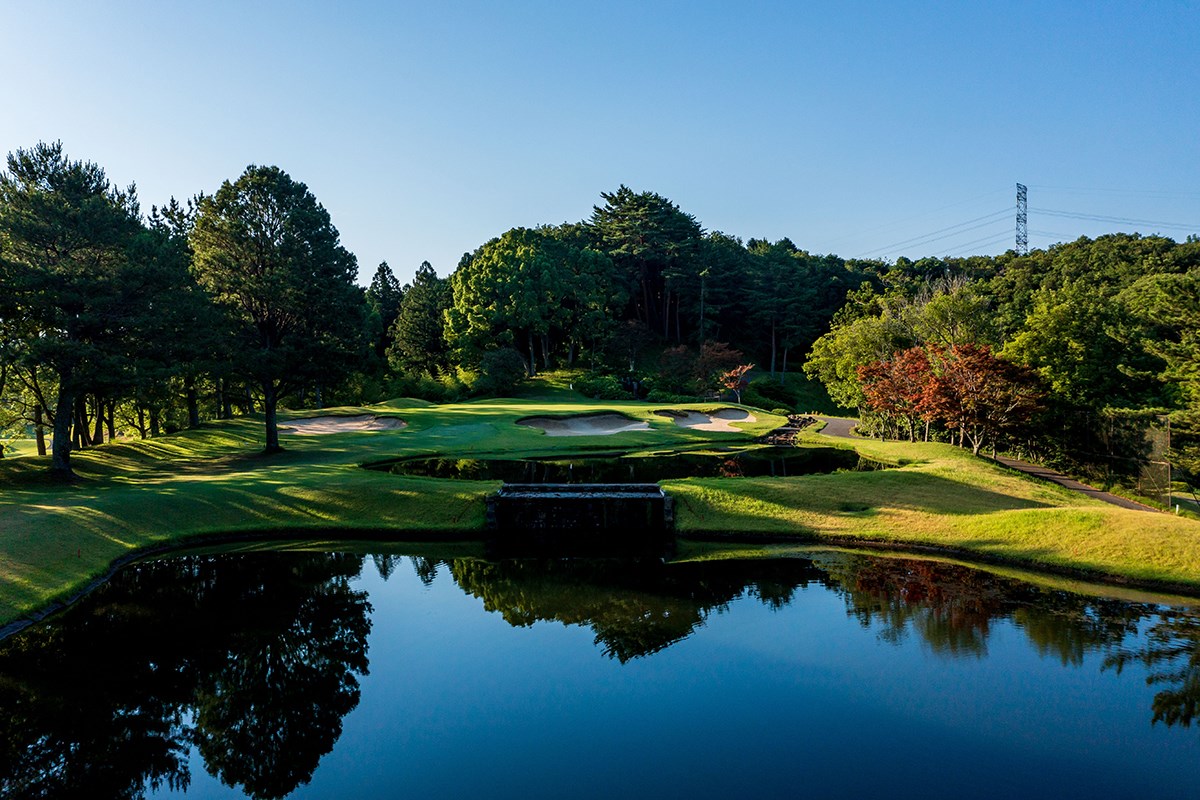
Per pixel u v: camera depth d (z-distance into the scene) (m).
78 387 28.42
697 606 17.66
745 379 82.31
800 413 72.88
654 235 92.81
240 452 39.66
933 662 14.16
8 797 10.23
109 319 30.00
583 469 36.84
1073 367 42.72
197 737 11.85
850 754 10.80
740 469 36.94
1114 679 13.35
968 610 17.12
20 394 41.09
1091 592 18.56
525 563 21.88
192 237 39.47
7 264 27.27
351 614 17.41
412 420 51.66
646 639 15.51
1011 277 91.12
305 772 10.60
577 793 9.82
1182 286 33.47
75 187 30.84
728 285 95.44
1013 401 37.31
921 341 53.59
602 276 87.31
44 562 19.55
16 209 28.91
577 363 86.12
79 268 29.42
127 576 20.59
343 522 25.61
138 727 12.20
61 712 12.72
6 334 30.61
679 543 24.19
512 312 76.44
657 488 27.50
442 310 93.94
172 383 38.16
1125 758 10.68
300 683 13.75
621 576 20.36
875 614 16.89
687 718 12.00
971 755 10.77
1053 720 11.80
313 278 38.31
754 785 9.98
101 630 16.50
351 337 40.84
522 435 46.66
